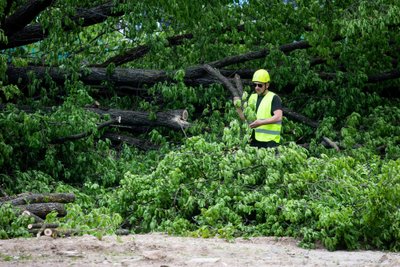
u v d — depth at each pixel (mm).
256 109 17969
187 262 9500
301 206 13383
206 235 13000
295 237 13078
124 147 20562
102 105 22734
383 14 21672
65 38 22328
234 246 11617
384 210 12586
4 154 17875
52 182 18062
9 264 9102
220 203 14070
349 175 15047
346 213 12562
